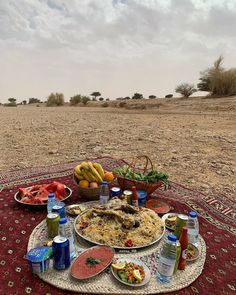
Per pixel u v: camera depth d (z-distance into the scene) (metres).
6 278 2.51
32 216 3.54
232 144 8.42
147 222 3.02
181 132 10.52
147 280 2.43
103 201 3.57
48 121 14.77
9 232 3.20
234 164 6.41
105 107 29.39
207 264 2.79
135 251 2.75
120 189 3.73
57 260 2.50
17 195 3.99
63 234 2.65
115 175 4.03
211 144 8.44
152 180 3.78
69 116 18.05
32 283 2.44
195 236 2.95
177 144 8.41
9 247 2.94
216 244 3.16
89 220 3.11
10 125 12.86
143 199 3.64
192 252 2.83
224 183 5.20
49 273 2.51
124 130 11.09
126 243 2.78
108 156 6.77
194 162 6.52
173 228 3.13
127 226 2.91
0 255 2.82
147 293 2.34
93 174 3.90
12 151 7.39
